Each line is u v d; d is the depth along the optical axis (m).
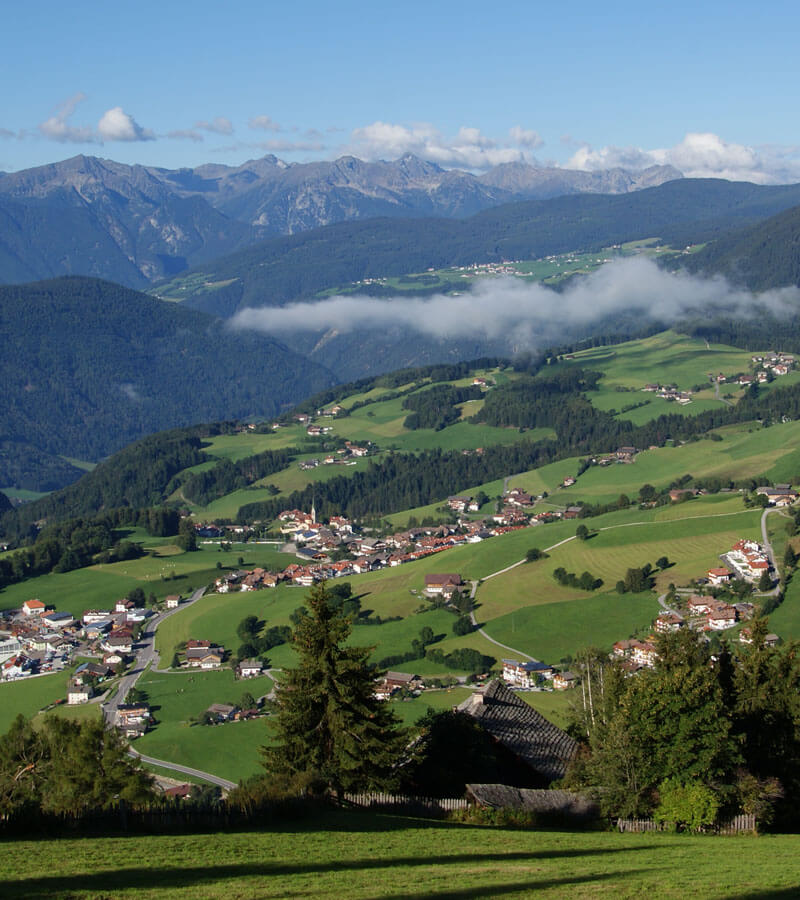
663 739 47.81
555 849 38.44
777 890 30.22
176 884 29.59
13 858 32.44
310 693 51.03
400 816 46.03
